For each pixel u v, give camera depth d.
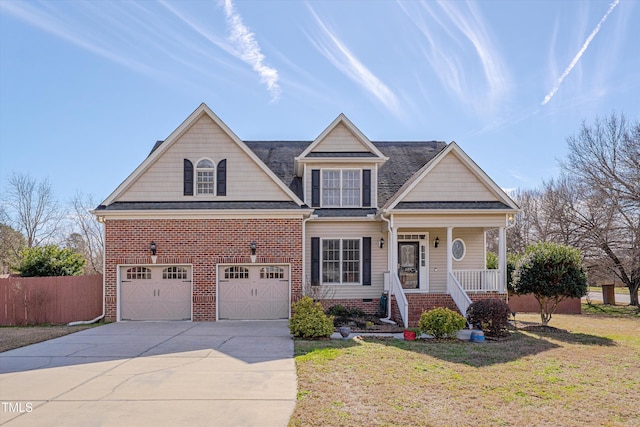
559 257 15.63
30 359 10.26
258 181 17.41
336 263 18.34
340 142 18.81
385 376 8.67
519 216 40.56
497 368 9.52
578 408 7.05
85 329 14.70
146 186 17.16
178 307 16.78
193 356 10.47
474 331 12.94
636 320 19.56
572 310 23.22
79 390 7.84
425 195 17.56
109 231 16.66
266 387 7.94
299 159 18.39
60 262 18.11
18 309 16.36
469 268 19.22
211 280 16.67
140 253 16.61
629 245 26.44
